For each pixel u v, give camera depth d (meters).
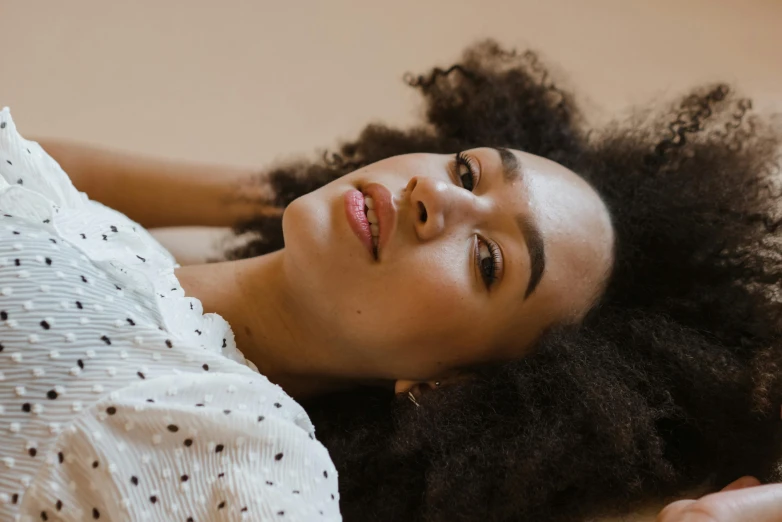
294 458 0.76
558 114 1.29
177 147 1.37
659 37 1.50
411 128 1.33
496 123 1.29
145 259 0.86
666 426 0.90
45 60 1.36
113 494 0.68
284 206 1.29
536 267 0.92
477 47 1.36
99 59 1.38
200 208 1.26
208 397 0.75
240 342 0.97
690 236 1.05
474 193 0.95
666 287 1.04
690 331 0.96
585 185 1.03
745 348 0.96
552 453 0.84
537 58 1.38
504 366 0.94
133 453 0.70
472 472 0.85
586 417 0.86
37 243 0.73
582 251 0.96
